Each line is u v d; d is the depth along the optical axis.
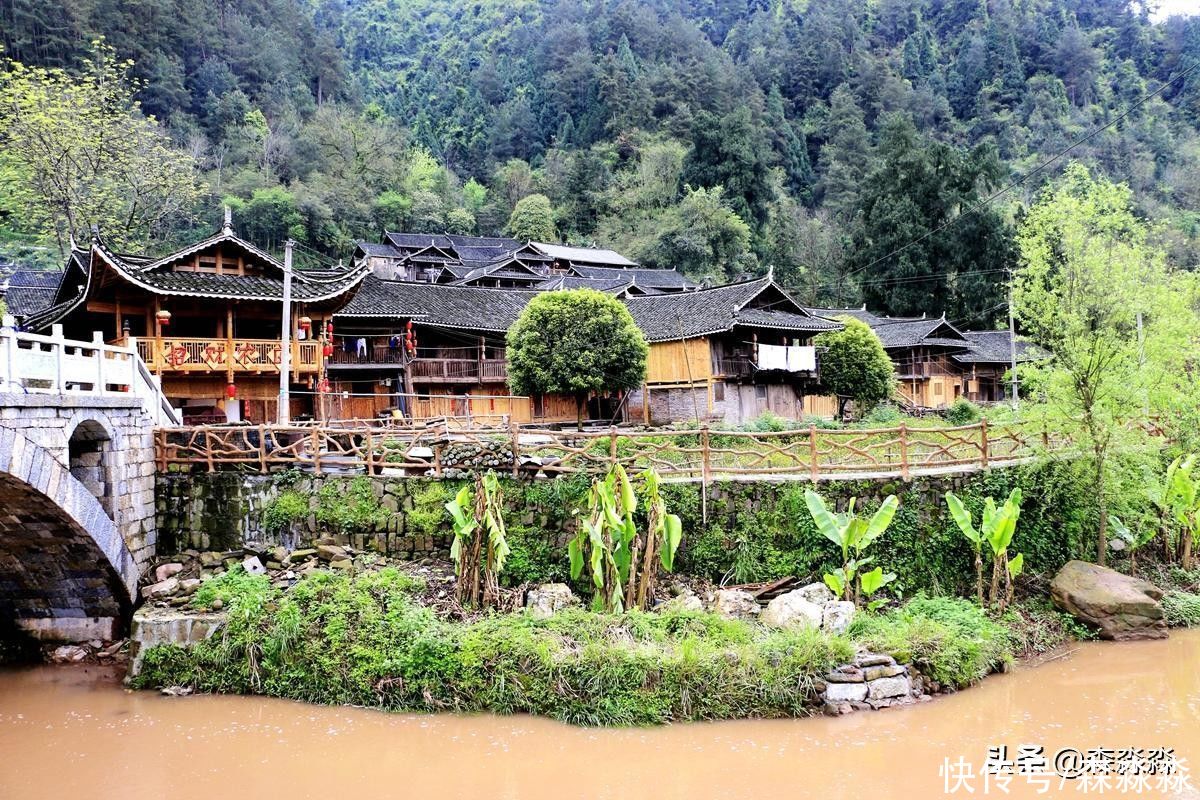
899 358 47.97
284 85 81.38
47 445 13.53
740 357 36.09
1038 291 19.78
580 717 13.16
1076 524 20.20
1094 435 19.11
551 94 103.12
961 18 111.94
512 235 80.44
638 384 29.88
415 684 13.70
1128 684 15.02
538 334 28.95
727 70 99.31
